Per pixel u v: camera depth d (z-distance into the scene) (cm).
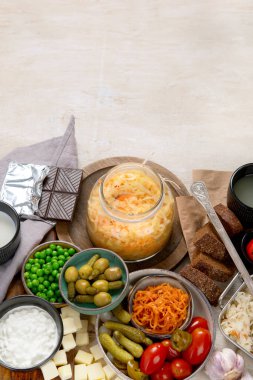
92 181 113
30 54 132
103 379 99
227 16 138
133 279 103
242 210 104
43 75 129
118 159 115
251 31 136
